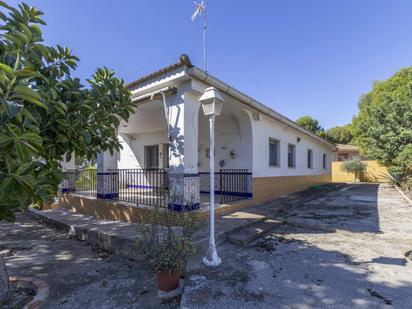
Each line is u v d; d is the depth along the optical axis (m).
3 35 2.39
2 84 1.85
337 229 5.20
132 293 2.90
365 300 2.52
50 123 2.88
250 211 6.48
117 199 6.71
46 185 2.92
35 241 5.28
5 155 2.04
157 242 2.89
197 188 5.28
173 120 5.23
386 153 13.86
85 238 5.21
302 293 2.67
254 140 7.81
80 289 3.04
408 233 4.90
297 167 11.52
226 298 2.58
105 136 3.89
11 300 2.78
